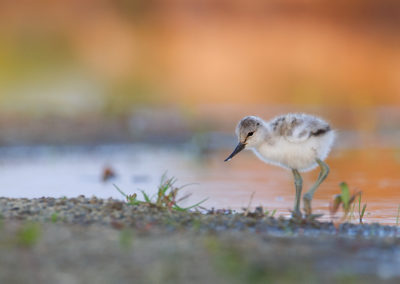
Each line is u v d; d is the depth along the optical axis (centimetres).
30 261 479
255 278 457
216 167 1323
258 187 1055
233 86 2489
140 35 2769
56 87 2320
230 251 515
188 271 470
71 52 2503
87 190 1021
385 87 2528
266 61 2759
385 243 569
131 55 2594
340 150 1599
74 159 1430
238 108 2245
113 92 2300
